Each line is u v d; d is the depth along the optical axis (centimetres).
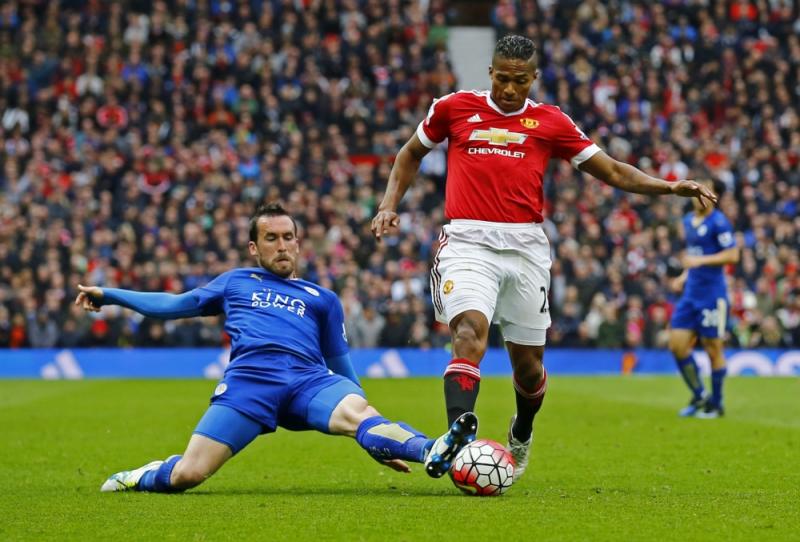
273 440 1353
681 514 761
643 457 1177
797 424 1573
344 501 830
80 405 1912
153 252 2920
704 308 1703
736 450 1242
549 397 2092
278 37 3691
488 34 4281
